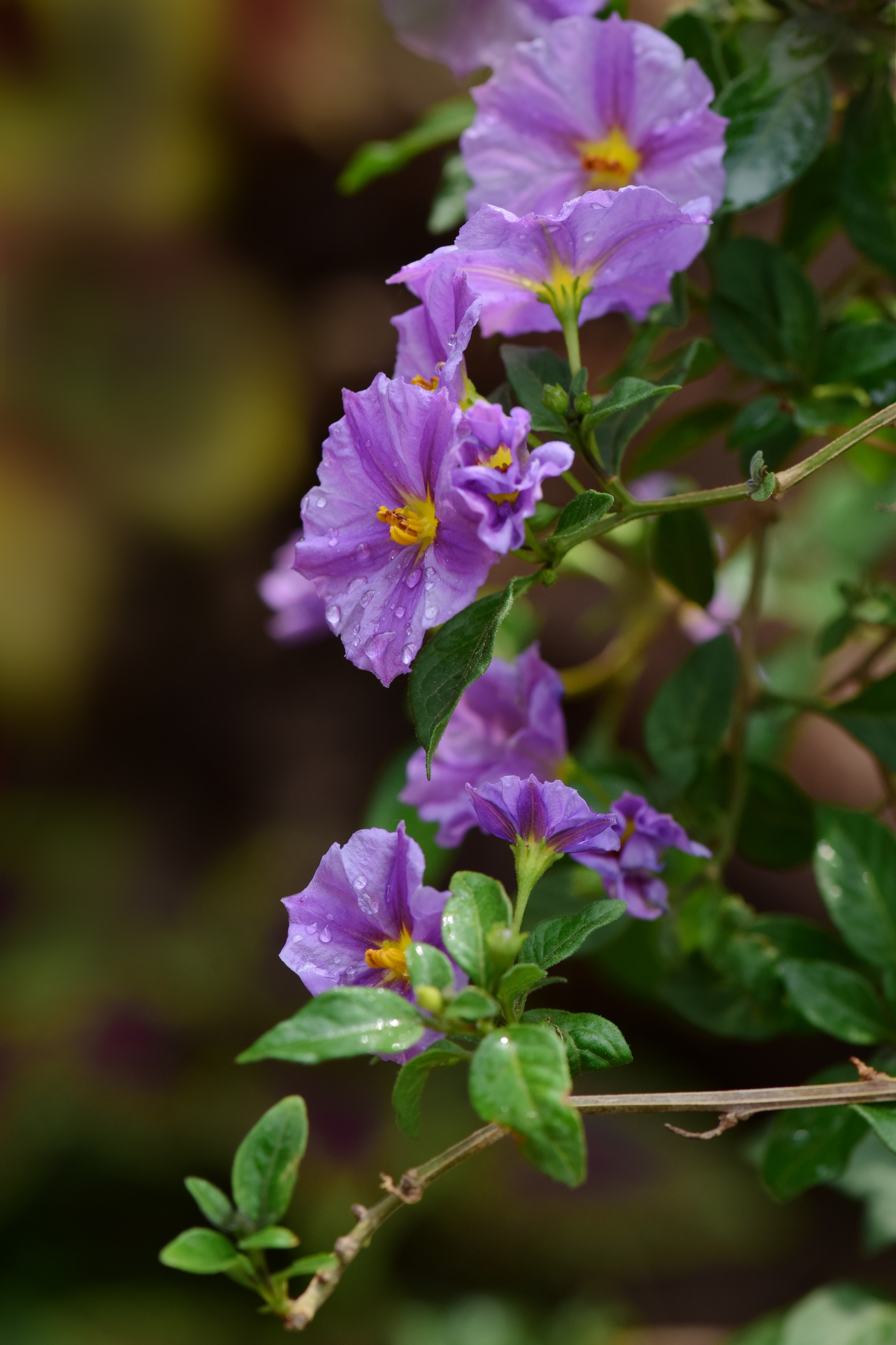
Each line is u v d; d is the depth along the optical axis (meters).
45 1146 0.91
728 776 0.41
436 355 0.36
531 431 0.35
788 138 0.39
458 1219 0.93
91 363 1.00
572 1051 0.34
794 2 0.40
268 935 0.99
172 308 1.00
